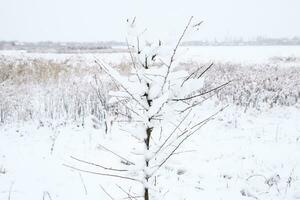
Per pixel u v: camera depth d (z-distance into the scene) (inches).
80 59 750.5
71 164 206.5
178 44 73.3
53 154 222.2
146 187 80.3
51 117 301.6
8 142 244.2
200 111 334.6
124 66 455.2
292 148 240.8
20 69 504.1
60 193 169.6
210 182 185.2
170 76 78.7
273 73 557.6
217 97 383.6
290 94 407.2
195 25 74.5
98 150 229.8
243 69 609.9
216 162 213.0
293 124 306.3
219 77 475.2
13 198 162.4
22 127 278.8
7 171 194.1
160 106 75.0
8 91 365.7
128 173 82.4
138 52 79.1
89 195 167.5
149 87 82.2
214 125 291.3
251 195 171.3
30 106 319.0
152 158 81.9
